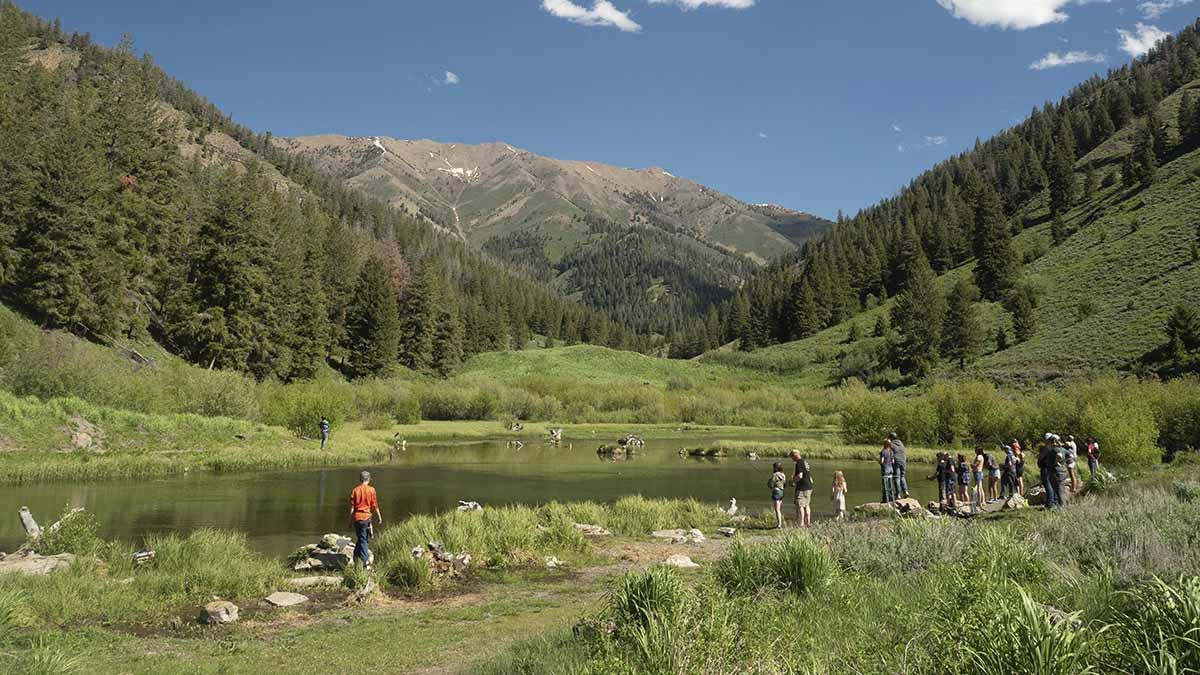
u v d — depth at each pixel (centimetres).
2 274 5325
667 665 539
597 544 1678
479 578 1312
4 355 3909
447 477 3238
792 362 12825
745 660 538
